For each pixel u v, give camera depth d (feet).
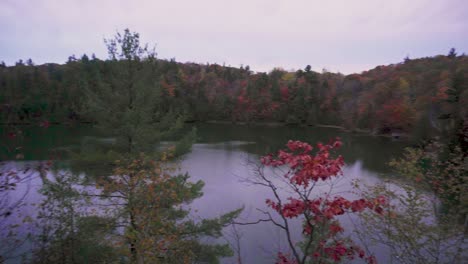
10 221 18.01
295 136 161.07
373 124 170.60
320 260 10.05
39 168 16.06
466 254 15.10
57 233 14.66
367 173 68.69
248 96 250.57
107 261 15.99
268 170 42.52
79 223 16.47
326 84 251.80
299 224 39.42
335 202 9.50
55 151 19.95
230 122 247.29
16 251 16.22
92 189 26.30
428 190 17.15
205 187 57.21
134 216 15.72
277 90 249.75
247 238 34.91
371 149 110.83
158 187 15.51
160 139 27.63
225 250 24.59
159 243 15.05
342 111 212.02
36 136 82.58
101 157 23.43
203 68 332.39
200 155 93.76
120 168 17.47
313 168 9.04
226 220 26.18
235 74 322.14
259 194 53.06
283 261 12.53
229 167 74.64
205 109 244.42
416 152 18.63
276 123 239.50
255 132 182.39
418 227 14.67
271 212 44.39
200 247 24.16
